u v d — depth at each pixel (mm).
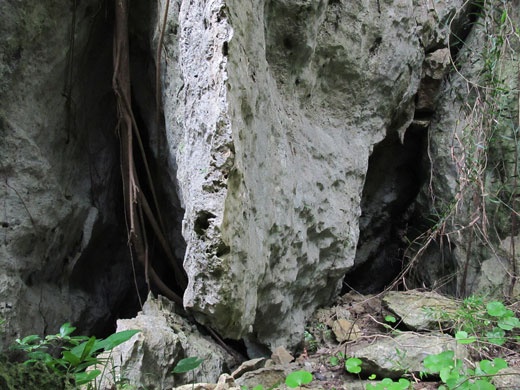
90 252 4355
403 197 4586
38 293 3793
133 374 2516
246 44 2570
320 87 3596
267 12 2957
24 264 3621
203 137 2424
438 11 4074
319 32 3426
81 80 4020
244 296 2447
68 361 1754
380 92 3775
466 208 3891
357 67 3594
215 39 2350
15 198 3535
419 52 3969
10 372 1521
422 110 4273
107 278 4566
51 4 3545
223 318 2449
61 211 3854
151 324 2916
